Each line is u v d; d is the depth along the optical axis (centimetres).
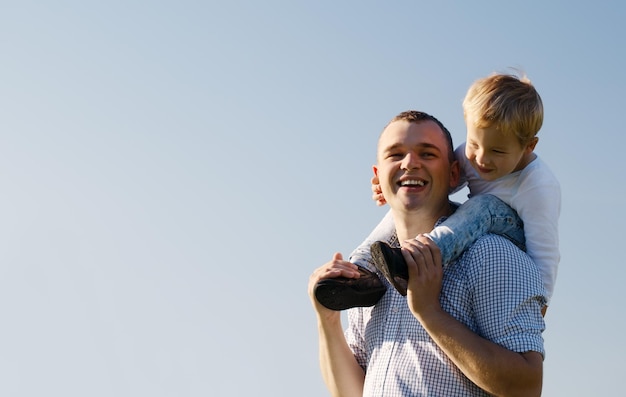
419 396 338
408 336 350
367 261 389
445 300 348
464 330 326
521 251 355
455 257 350
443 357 338
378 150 386
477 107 381
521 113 374
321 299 371
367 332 375
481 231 360
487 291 339
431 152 374
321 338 398
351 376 391
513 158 383
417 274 336
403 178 373
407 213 378
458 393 335
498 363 318
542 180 384
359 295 364
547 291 378
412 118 379
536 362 327
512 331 332
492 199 379
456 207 399
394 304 362
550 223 382
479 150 385
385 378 350
